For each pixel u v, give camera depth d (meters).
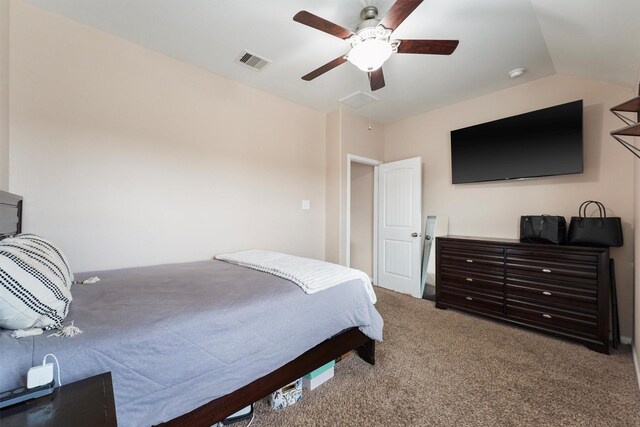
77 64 2.04
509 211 3.07
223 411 1.21
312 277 1.73
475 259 2.89
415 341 2.33
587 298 2.21
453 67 2.62
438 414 1.48
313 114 3.70
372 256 4.49
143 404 0.98
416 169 3.75
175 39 2.23
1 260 0.89
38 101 1.90
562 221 2.52
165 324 1.09
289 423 1.41
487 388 1.70
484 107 3.28
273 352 1.37
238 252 2.73
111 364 0.94
